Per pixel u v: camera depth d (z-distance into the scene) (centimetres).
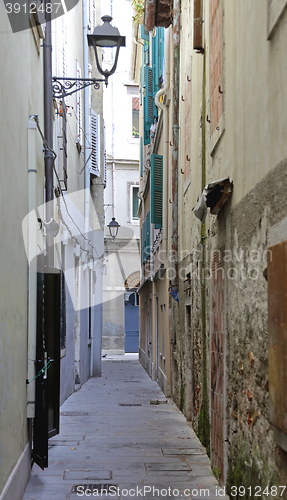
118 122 2733
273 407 346
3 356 435
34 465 626
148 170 1825
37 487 542
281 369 328
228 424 528
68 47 1207
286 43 334
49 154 737
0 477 411
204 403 714
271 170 373
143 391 1385
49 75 751
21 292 534
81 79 816
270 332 357
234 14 510
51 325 703
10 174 477
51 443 744
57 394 721
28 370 575
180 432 824
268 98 381
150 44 1855
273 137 368
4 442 433
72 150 1295
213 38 642
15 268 499
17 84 519
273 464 358
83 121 1559
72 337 1311
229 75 539
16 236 506
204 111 726
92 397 1252
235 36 505
